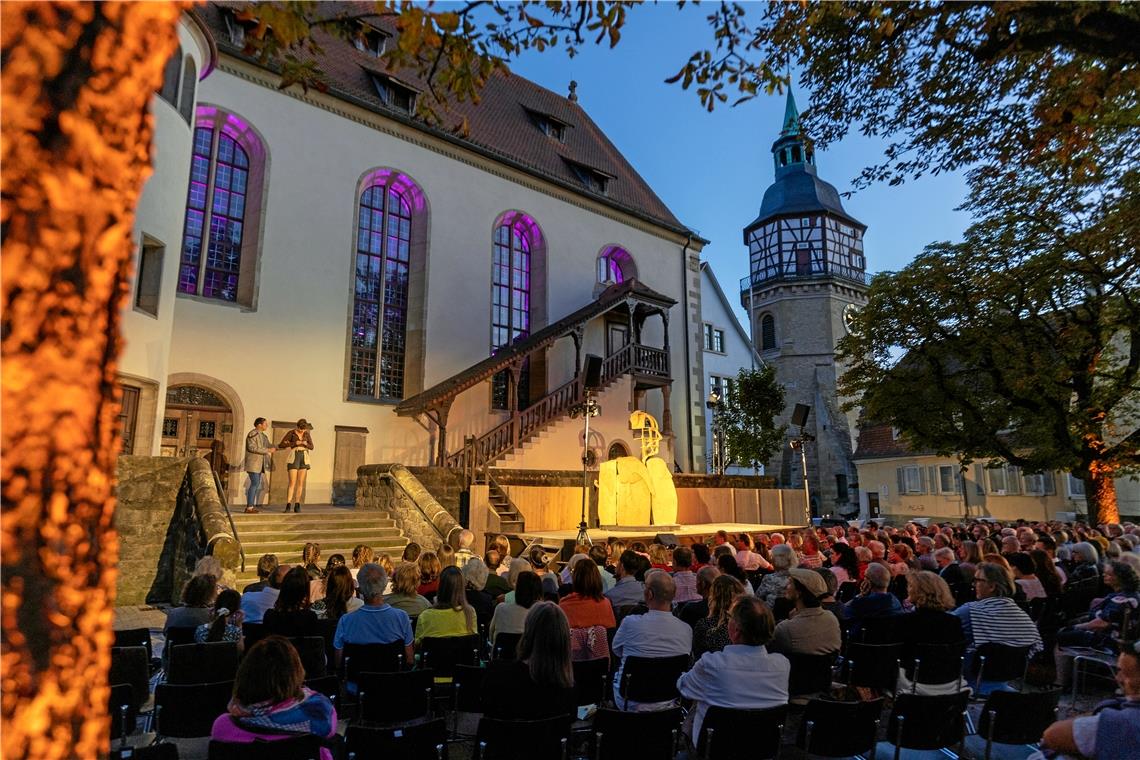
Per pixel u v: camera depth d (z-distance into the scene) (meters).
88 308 1.20
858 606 6.38
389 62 4.76
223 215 18.09
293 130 19.06
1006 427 19.89
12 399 1.11
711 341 33.31
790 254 46.28
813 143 10.01
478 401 22.05
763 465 30.16
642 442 18.89
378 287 20.88
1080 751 2.87
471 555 9.30
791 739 5.34
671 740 3.83
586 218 27.22
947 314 19.12
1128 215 12.50
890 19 6.70
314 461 18.31
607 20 5.08
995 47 6.41
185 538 11.14
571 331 23.27
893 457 34.22
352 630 5.07
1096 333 16.92
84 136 1.20
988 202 17.41
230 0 18.34
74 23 1.20
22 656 1.09
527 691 3.86
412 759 3.47
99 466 1.23
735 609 4.11
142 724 4.76
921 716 4.12
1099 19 5.57
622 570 7.15
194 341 16.78
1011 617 5.62
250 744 2.95
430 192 22.02
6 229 1.12
